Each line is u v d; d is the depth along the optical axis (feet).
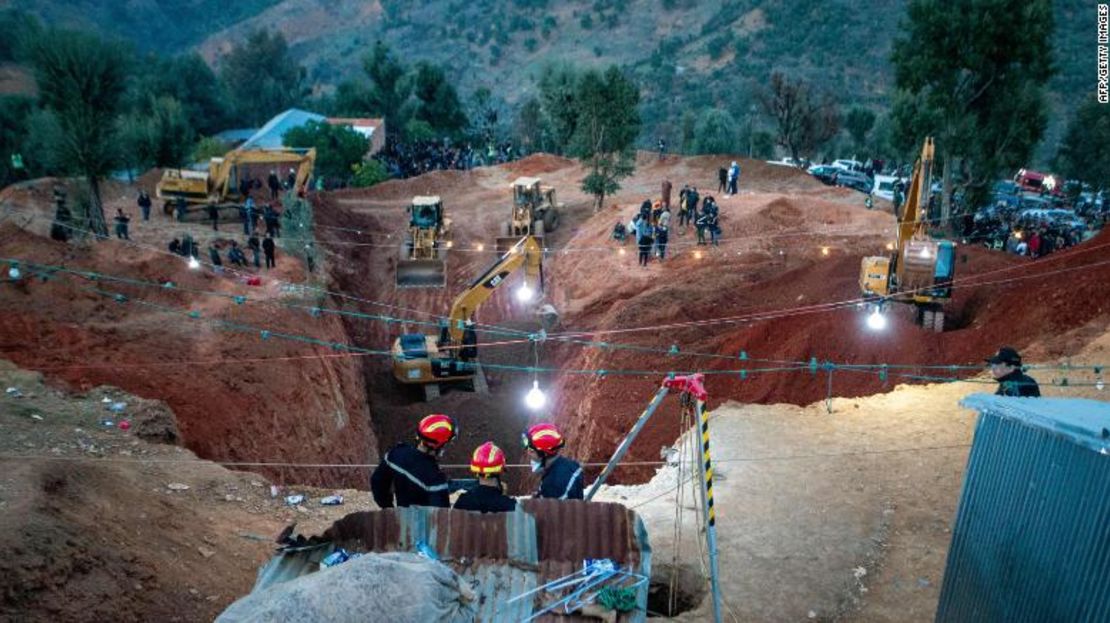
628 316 89.56
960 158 136.15
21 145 207.92
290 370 72.43
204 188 129.59
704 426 25.43
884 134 255.09
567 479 25.04
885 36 499.51
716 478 42.68
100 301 77.66
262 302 86.99
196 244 111.45
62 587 26.99
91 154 101.45
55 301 74.64
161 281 89.30
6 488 30.91
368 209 173.47
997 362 36.06
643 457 57.62
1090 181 207.21
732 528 37.52
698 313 87.92
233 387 64.39
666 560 34.68
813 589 32.89
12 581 25.79
